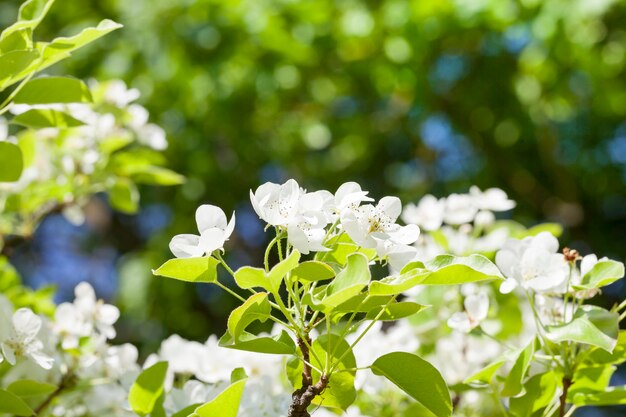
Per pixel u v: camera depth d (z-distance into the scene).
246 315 0.63
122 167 0.98
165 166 2.05
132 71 1.95
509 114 2.01
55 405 0.80
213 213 0.65
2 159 0.74
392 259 0.64
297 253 0.61
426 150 2.14
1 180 0.75
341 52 1.96
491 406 0.86
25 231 0.98
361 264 0.62
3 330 0.73
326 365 0.64
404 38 1.83
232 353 0.79
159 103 1.97
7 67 0.70
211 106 1.96
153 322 2.12
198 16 1.90
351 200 0.64
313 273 0.62
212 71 1.89
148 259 2.06
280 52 1.93
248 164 2.16
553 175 2.11
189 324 2.08
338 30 1.91
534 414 0.74
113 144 0.98
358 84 2.06
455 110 2.03
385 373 0.65
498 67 1.96
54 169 0.96
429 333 0.89
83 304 0.81
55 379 0.79
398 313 0.64
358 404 0.83
